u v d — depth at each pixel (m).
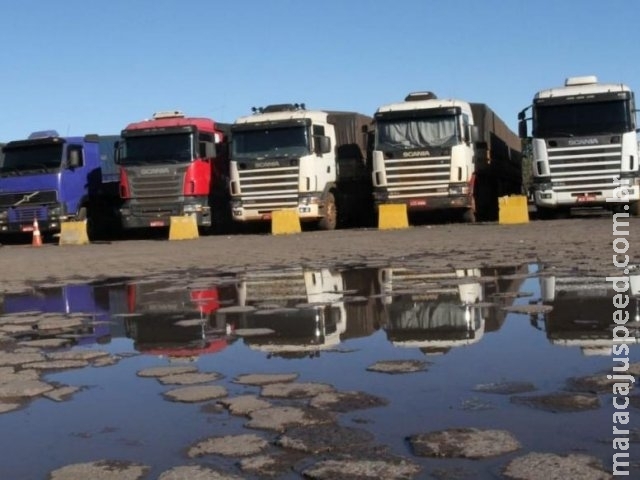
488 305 6.75
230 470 3.07
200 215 23.88
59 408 4.15
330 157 24.19
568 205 21.11
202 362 5.18
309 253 14.52
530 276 8.63
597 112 20.69
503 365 4.59
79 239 24.59
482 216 24.59
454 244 14.81
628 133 20.47
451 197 21.91
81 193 25.61
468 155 22.00
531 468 2.89
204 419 3.81
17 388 4.58
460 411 3.70
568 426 3.38
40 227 25.11
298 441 3.36
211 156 24.22
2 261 17.38
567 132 20.81
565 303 6.57
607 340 5.08
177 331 6.43
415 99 23.03
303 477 2.96
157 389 4.48
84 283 11.03
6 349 5.99
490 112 25.33
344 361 4.96
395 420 3.62
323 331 6.05
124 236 27.86
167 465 3.18
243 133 23.39
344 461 3.08
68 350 5.85
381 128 22.33
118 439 3.56
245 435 3.50
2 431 3.77
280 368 4.87
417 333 5.74
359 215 26.48
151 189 23.78
